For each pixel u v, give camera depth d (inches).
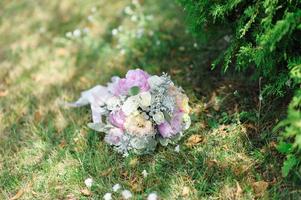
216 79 73.8
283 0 58.6
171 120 62.1
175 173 60.1
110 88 71.8
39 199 60.4
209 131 64.7
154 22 91.3
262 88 68.4
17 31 101.0
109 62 84.5
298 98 52.7
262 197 55.5
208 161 60.2
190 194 57.5
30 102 77.7
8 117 74.5
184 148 63.1
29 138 69.8
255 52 59.5
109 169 61.9
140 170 61.5
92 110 69.1
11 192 61.9
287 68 60.3
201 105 69.4
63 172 62.8
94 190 60.1
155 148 63.8
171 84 63.3
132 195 58.4
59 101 76.1
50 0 108.9
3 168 65.5
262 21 56.5
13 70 88.0
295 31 58.5
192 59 79.7
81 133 68.2
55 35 96.6
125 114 61.2
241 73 73.1
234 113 66.2
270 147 60.1
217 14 65.2
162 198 57.7
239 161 60.2
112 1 102.4
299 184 55.8
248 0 64.8
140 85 62.2
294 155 54.3
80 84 80.7
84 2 104.5
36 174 63.3
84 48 90.2
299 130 51.3
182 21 89.7
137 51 84.5
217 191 57.2
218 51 79.0
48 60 89.1
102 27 94.7
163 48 83.3
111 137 63.6
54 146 67.1
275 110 64.1
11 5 111.9
